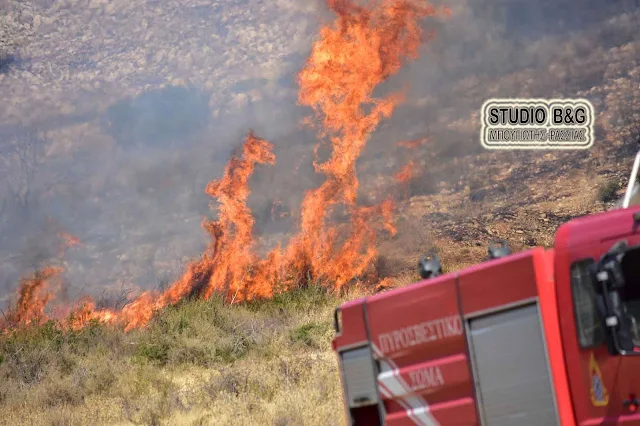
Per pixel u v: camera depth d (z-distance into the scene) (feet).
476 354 17.62
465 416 17.74
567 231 16.97
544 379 17.03
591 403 16.65
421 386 18.16
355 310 18.86
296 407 26.94
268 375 31.55
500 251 19.70
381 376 18.57
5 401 35.09
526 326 17.22
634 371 15.99
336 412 26.27
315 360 32.53
